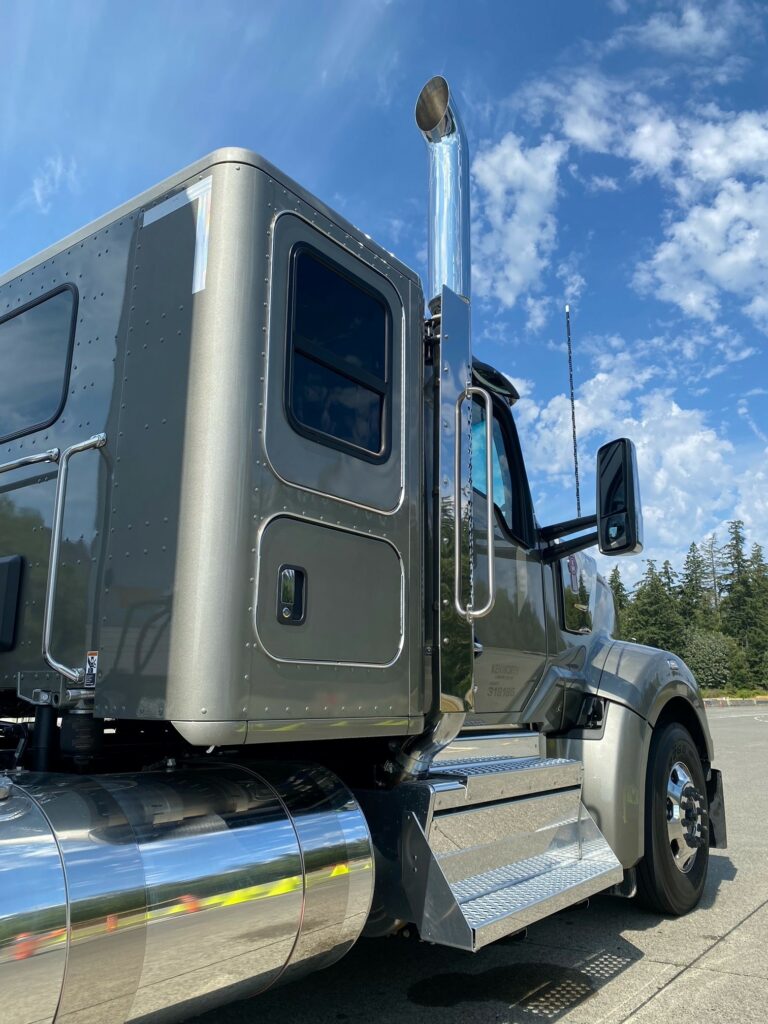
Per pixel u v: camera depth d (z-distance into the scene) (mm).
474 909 2658
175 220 2520
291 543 2354
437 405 3066
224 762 2590
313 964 2350
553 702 3984
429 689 2859
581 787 3682
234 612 2160
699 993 3379
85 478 2604
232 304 2314
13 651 2760
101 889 1825
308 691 2340
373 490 2691
